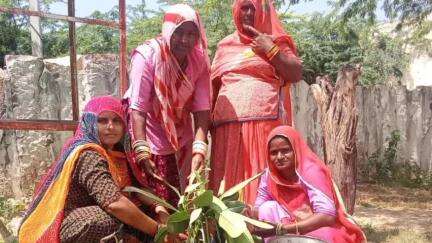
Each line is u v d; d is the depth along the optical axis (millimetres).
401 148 14883
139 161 3883
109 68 10461
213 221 3543
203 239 3494
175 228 3490
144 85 4055
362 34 22500
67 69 10352
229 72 4570
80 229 3316
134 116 4027
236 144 4500
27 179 10039
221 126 4582
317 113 13289
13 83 9828
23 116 9875
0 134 9914
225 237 3525
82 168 3367
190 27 4004
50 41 21766
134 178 3783
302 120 13102
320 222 3920
